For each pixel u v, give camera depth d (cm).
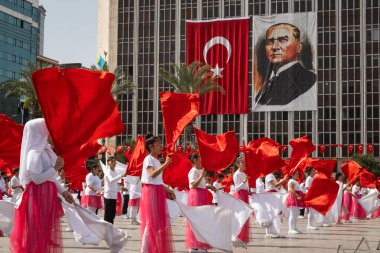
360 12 6475
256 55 6606
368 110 6394
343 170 2711
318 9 6531
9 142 1126
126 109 7212
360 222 2612
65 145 739
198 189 1155
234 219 1241
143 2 7275
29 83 4772
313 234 1816
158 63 7150
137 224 2144
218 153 1136
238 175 1448
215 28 6794
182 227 2058
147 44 7212
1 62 9856
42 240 753
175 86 5341
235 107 6669
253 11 6719
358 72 6444
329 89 6475
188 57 6862
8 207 1038
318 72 6500
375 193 2753
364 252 1271
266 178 1797
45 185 769
